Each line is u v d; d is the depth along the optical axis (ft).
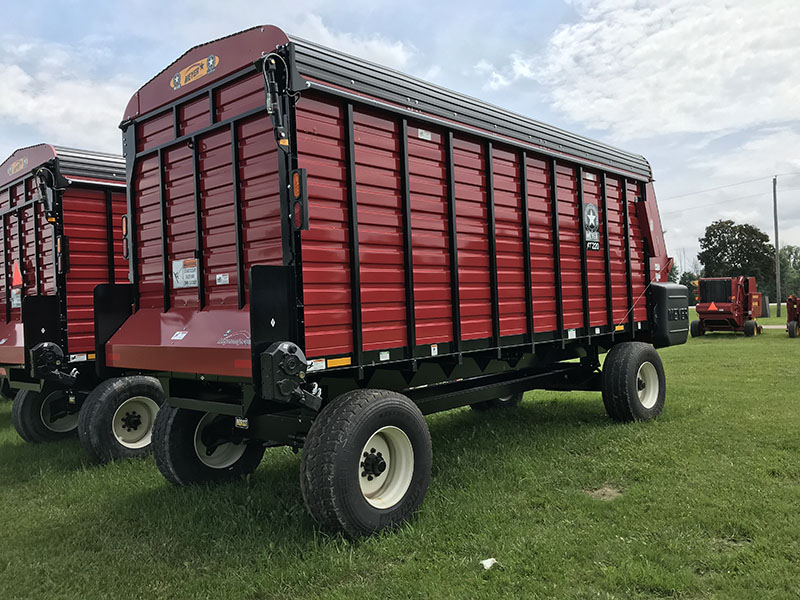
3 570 12.60
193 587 11.34
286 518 14.33
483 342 17.75
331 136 13.64
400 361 15.07
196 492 16.44
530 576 11.14
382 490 14.07
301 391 12.47
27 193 25.43
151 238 17.10
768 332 73.92
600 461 18.17
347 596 10.74
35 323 21.80
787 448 18.85
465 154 17.42
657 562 11.51
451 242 16.67
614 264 24.43
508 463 18.06
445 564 11.75
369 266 14.32
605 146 24.21
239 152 14.21
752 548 11.90
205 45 15.11
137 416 21.70
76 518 15.37
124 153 17.88
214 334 14.03
